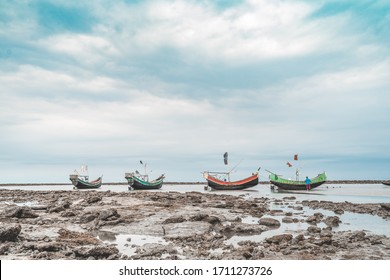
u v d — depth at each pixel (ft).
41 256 51.11
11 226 58.75
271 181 254.27
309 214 111.24
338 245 60.18
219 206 123.75
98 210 100.58
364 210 117.70
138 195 164.04
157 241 67.51
